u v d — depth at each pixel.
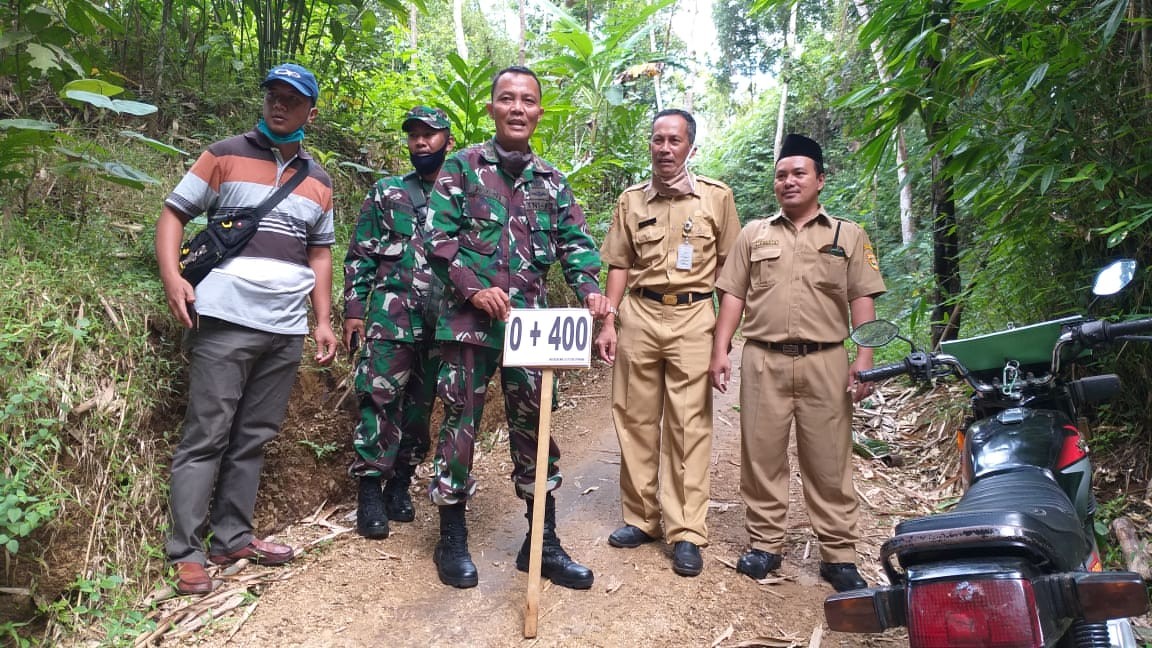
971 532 1.55
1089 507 2.19
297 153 3.04
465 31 13.89
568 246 3.06
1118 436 3.64
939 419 4.82
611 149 8.35
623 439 3.37
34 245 3.04
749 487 3.15
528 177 2.96
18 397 2.39
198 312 2.74
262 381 2.96
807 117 15.80
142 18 5.00
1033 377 2.28
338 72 5.62
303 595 2.84
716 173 17.77
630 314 3.35
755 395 3.10
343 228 4.92
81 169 3.05
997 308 4.36
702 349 3.24
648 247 3.31
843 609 1.68
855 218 10.13
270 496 3.38
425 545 3.32
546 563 3.01
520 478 3.03
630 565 3.16
